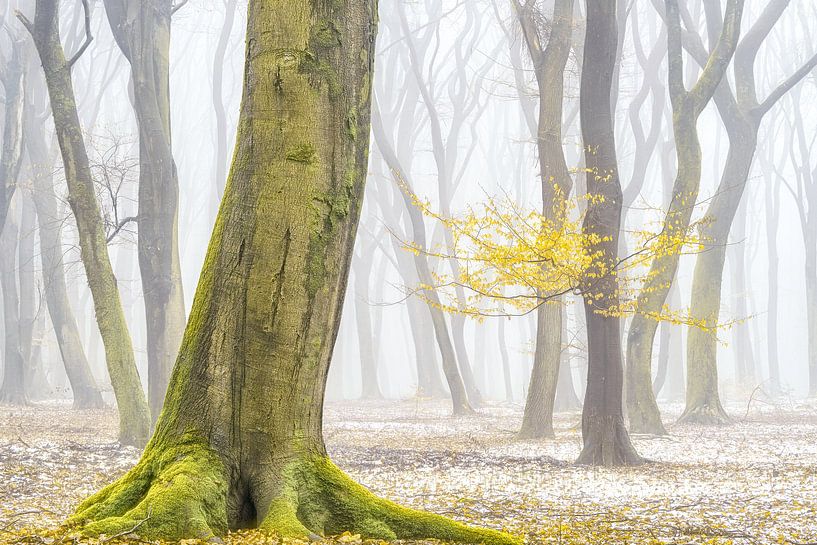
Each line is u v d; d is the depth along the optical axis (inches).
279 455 239.1
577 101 1379.2
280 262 239.6
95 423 950.4
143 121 794.2
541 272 560.1
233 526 233.0
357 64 253.8
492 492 469.4
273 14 245.9
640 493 466.9
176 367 248.2
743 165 1009.5
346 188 249.9
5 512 335.3
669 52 823.7
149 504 222.4
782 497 441.1
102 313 665.0
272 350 239.0
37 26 656.4
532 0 833.5
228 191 248.8
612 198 612.4
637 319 863.1
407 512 246.2
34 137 1391.5
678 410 1368.1
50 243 1317.7
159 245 786.8
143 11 796.0
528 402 839.1
